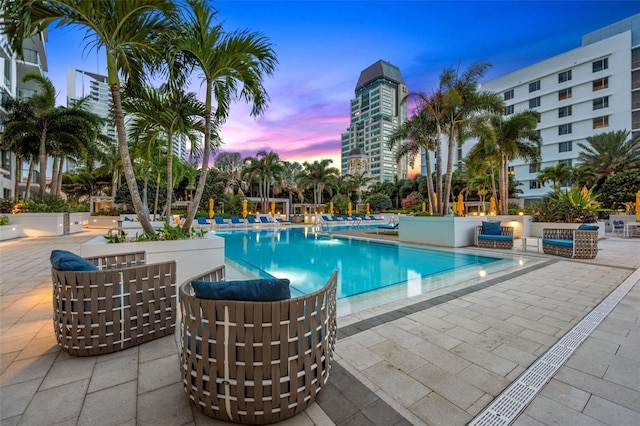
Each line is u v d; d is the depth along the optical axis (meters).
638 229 12.59
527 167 33.53
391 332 2.72
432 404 1.72
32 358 2.22
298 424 1.55
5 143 13.78
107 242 3.73
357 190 37.28
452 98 11.05
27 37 3.28
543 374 2.02
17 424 1.53
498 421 1.58
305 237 13.17
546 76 32.09
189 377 1.60
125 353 2.31
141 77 4.52
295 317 1.57
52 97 14.04
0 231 10.24
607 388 1.86
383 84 87.88
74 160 16.84
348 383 1.92
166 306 2.60
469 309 3.35
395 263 6.94
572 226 10.52
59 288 2.24
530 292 4.04
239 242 11.45
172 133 5.60
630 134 26.84
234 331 1.50
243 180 30.23
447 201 11.45
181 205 26.66
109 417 1.59
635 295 3.84
